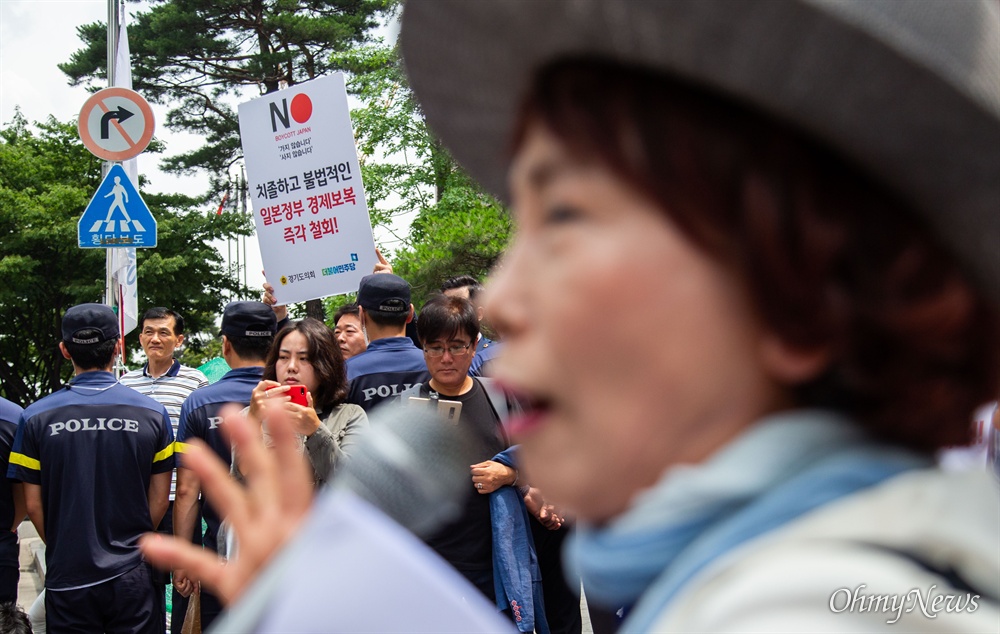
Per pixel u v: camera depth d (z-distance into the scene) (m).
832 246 0.49
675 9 0.47
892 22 0.44
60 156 29.86
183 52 28.00
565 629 3.74
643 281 0.50
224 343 4.43
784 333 0.50
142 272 28.30
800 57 0.46
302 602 0.52
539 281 0.53
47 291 28.72
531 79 0.57
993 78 0.46
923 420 0.51
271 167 5.17
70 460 4.37
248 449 0.62
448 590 0.54
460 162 0.72
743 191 0.50
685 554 0.50
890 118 0.46
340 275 5.05
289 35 27.58
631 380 0.51
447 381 3.50
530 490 3.48
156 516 4.55
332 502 0.57
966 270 0.50
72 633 4.35
